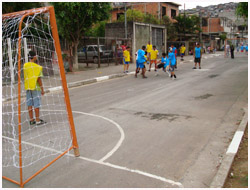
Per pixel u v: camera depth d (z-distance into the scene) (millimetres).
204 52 41344
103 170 3871
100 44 23281
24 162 4219
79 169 3922
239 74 13836
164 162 4086
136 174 3734
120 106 7738
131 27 23219
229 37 63750
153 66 19969
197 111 6910
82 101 8680
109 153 4453
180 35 36031
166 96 8945
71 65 16328
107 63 21969
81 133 5492
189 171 3807
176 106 7508
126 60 15797
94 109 7488
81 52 22922
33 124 6250
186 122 6020
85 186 3459
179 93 9391
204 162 4070
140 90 10273
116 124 6023
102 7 16234
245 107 7105
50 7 3787
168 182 3516
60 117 6797
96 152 4512
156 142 4891
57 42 3916
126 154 4402
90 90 10898
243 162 4051
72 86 12008
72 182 3566
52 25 3846
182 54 24750
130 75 15391
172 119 6273
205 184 3463
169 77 13758
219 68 17453
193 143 4809
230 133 5246
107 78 14258
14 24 5746
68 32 16797
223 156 4242
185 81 12180
